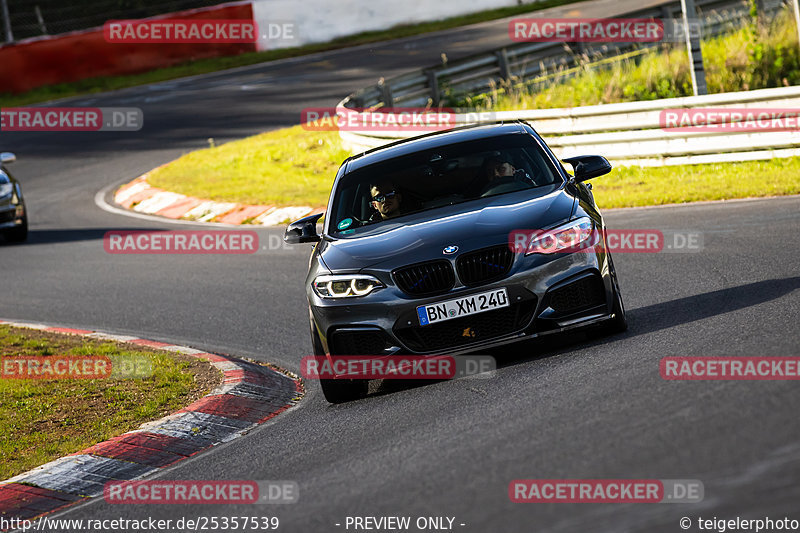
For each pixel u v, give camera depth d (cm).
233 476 1934
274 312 3853
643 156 5603
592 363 2145
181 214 6562
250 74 12481
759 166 5112
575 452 1535
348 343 2341
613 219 4484
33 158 9569
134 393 2769
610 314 2312
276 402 2642
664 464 1401
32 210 7450
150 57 13762
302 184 6875
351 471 1745
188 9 14975
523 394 2003
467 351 2273
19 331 3897
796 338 1959
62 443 2344
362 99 7888
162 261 5244
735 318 2311
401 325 2278
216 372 2923
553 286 2262
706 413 1581
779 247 3234
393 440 1895
